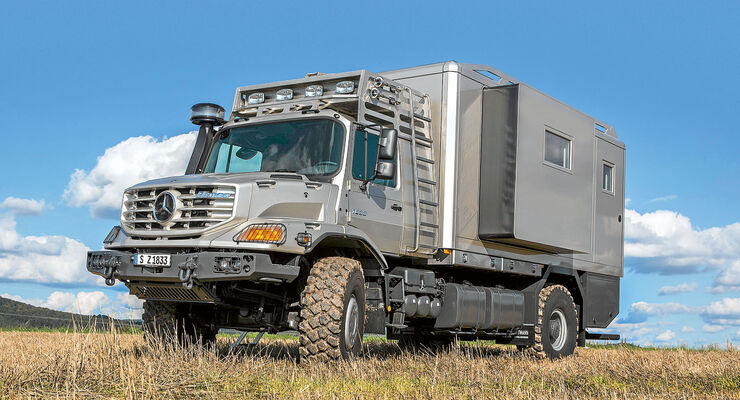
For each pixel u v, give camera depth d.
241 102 9.32
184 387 5.32
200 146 9.10
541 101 10.55
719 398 6.05
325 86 8.88
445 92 9.66
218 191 7.40
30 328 15.25
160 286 7.57
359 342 7.91
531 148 10.23
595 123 12.41
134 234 7.64
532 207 10.21
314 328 7.39
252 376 6.09
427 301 9.47
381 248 8.54
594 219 12.54
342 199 7.93
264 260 7.08
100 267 7.72
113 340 6.89
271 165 8.32
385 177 8.00
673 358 10.21
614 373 7.95
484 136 10.16
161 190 7.68
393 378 6.62
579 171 11.63
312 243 7.38
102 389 5.21
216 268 7.07
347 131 8.16
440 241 9.41
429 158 9.56
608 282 12.97
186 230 7.37
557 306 11.45
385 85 8.85
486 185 10.05
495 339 11.22
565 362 9.20
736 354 11.88
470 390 6.03
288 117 8.53
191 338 8.57
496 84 10.58
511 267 10.58
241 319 8.27
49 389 5.21
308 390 5.26
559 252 11.62
